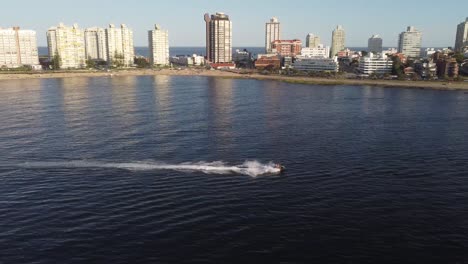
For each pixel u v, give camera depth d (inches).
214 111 6781.5
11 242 2308.1
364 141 4665.4
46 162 3779.5
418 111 6899.6
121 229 2459.4
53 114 6363.2
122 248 2251.5
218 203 2854.3
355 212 2721.5
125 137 4763.8
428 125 5639.8
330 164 3764.8
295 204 2847.0
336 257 2187.5
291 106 7460.6
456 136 4950.8
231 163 3769.7
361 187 3184.1
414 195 3026.6
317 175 3454.7
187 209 2748.5
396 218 2635.3
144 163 3752.5
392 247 2283.5
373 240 2359.7
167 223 2541.8
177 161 3821.4
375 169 3629.4
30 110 6752.0
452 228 2502.5
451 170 3617.1
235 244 2306.8
